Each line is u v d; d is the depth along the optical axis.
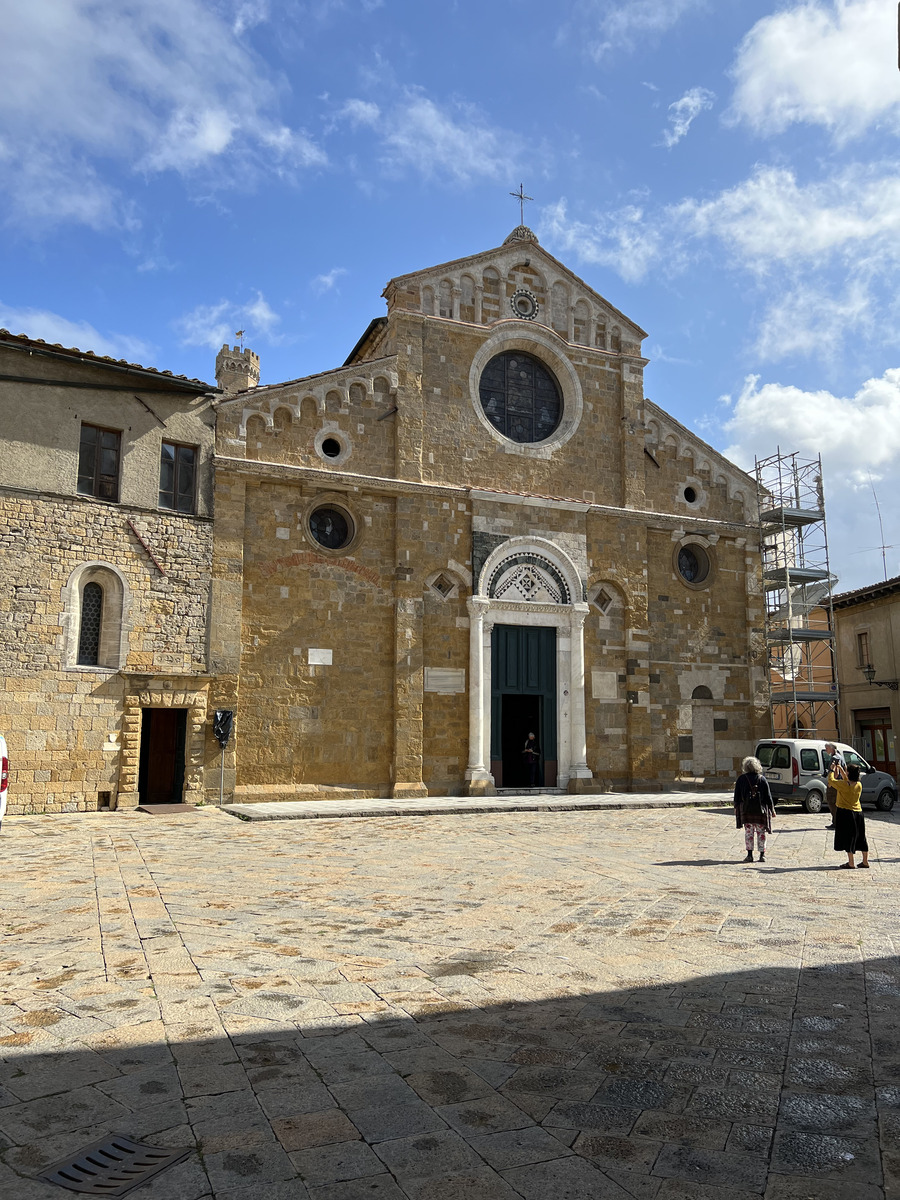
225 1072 6.07
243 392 26.72
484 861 15.59
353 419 28.36
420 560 28.42
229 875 13.74
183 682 24.39
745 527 34.25
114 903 11.38
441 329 30.19
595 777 30.30
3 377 22.56
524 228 32.34
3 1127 5.25
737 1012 7.43
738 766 32.72
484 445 30.30
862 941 9.81
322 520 27.80
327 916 10.85
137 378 24.73
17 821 20.56
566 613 30.41
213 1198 4.48
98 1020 7.01
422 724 27.66
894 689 36.72
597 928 10.34
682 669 32.41
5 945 9.23
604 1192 4.58
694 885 13.30
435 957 9.02
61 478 23.19
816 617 41.88
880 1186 4.64
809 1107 5.62
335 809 23.30
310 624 26.73
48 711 22.39
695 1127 5.34
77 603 23.12
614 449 32.62
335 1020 7.12
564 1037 6.82
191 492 25.55
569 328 32.72
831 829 21.94
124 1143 5.07
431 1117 5.44
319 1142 5.09
